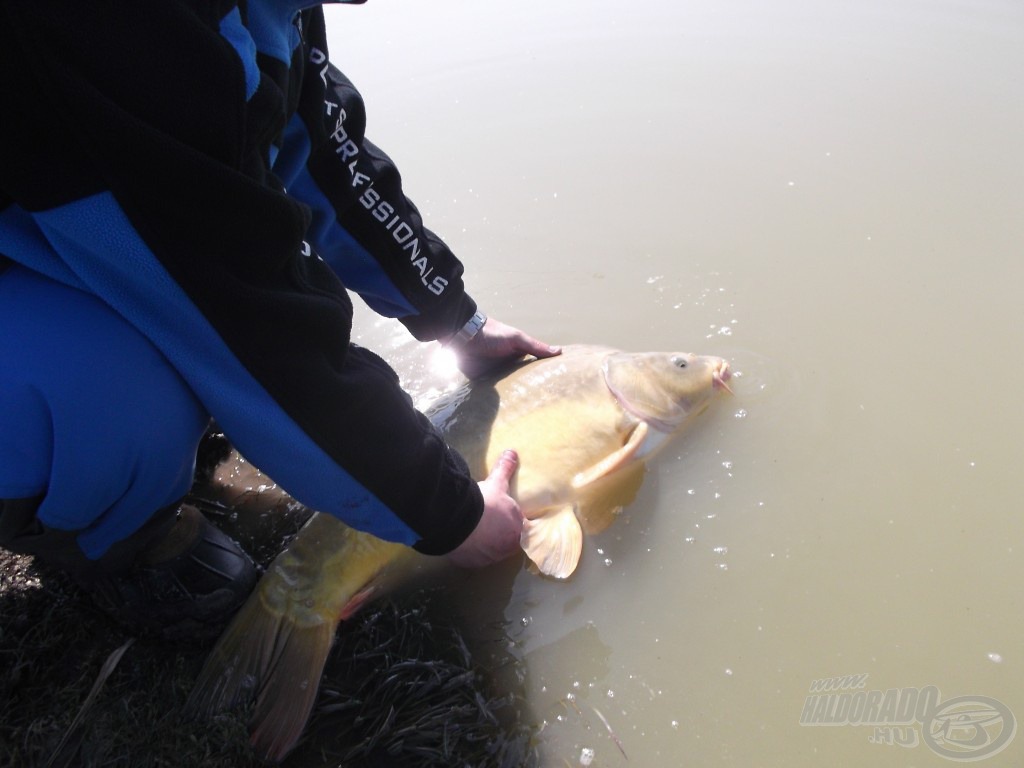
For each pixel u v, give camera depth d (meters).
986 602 1.02
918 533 1.10
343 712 0.95
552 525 1.14
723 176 1.82
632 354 1.29
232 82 0.68
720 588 1.07
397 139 2.02
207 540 0.99
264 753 0.88
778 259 1.58
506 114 2.10
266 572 1.01
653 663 1.00
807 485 1.18
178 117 0.67
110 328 0.75
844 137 1.91
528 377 1.26
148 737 0.88
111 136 0.65
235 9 0.71
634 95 2.14
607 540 1.14
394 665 0.98
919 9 2.45
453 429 1.20
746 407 1.30
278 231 0.74
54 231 0.70
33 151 0.65
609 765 0.91
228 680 0.93
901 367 1.33
